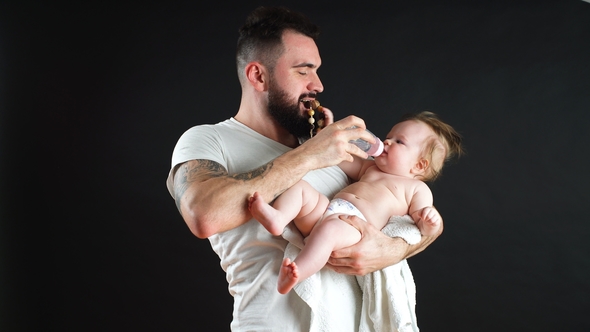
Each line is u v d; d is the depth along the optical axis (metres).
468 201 4.05
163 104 3.80
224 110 3.88
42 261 3.44
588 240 4.07
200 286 3.72
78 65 3.63
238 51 1.95
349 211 1.68
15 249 3.38
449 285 3.97
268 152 1.79
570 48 4.22
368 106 4.07
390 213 1.78
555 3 4.26
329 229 1.58
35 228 3.43
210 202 1.47
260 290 1.64
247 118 1.89
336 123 1.65
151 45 3.82
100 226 3.59
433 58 4.16
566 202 4.09
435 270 3.97
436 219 1.73
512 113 4.15
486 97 4.15
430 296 3.95
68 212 3.52
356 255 1.59
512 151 4.12
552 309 4.00
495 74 4.17
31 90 3.49
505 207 4.07
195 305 3.69
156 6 3.87
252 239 1.66
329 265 1.64
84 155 3.60
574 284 4.02
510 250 4.04
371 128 4.04
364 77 4.09
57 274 3.46
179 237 3.73
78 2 3.68
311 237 1.57
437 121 2.01
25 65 3.48
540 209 4.08
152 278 3.65
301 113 1.84
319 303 1.63
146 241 3.67
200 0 3.95
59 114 3.55
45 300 3.42
